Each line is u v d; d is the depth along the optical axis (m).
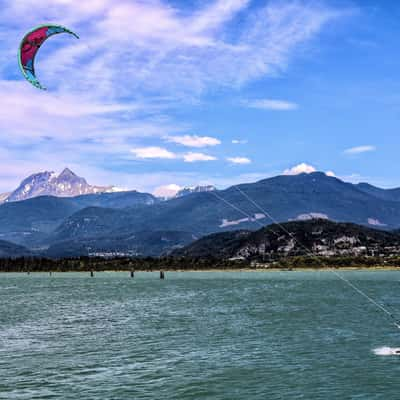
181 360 49.22
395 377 41.78
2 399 36.59
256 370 44.75
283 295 138.62
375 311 92.00
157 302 119.38
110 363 48.12
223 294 146.12
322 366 46.00
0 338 63.72
